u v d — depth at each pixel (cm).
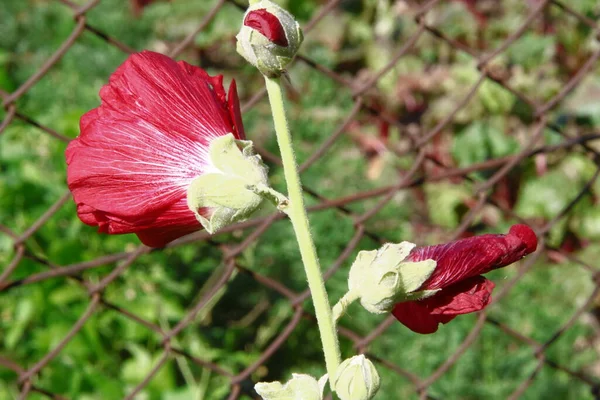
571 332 130
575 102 141
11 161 129
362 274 57
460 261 57
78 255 125
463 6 144
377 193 94
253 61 55
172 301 128
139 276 128
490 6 144
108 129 58
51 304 122
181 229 59
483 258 58
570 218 143
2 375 119
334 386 56
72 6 85
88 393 119
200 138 58
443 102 146
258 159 58
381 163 147
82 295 123
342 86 151
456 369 124
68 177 58
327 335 56
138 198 58
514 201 146
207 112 58
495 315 129
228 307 139
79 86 151
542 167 143
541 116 100
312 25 91
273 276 136
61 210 127
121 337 125
